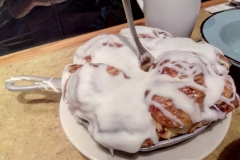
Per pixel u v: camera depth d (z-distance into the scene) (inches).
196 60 9.4
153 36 11.9
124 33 12.3
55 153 10.8
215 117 9.1
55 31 24.8
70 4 24.0
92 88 9.1
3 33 23.8
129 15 10.1
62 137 11.4
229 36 15.6
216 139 9.5
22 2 23.0
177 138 9.0
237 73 12.6
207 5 19.7
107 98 8.9
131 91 9.0
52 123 12.0
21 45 23.9
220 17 15.6
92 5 24.4
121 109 8.6
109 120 8.6
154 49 11.0
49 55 16.1
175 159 8.9
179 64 9.3
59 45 16.8
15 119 12.3
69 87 9.6
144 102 8.8
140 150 9.0
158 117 8.5
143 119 8.5
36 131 11.7
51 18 24.3
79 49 11.7
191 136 9.3
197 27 17.5
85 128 10.2
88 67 9.5
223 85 9.4
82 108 9.2
